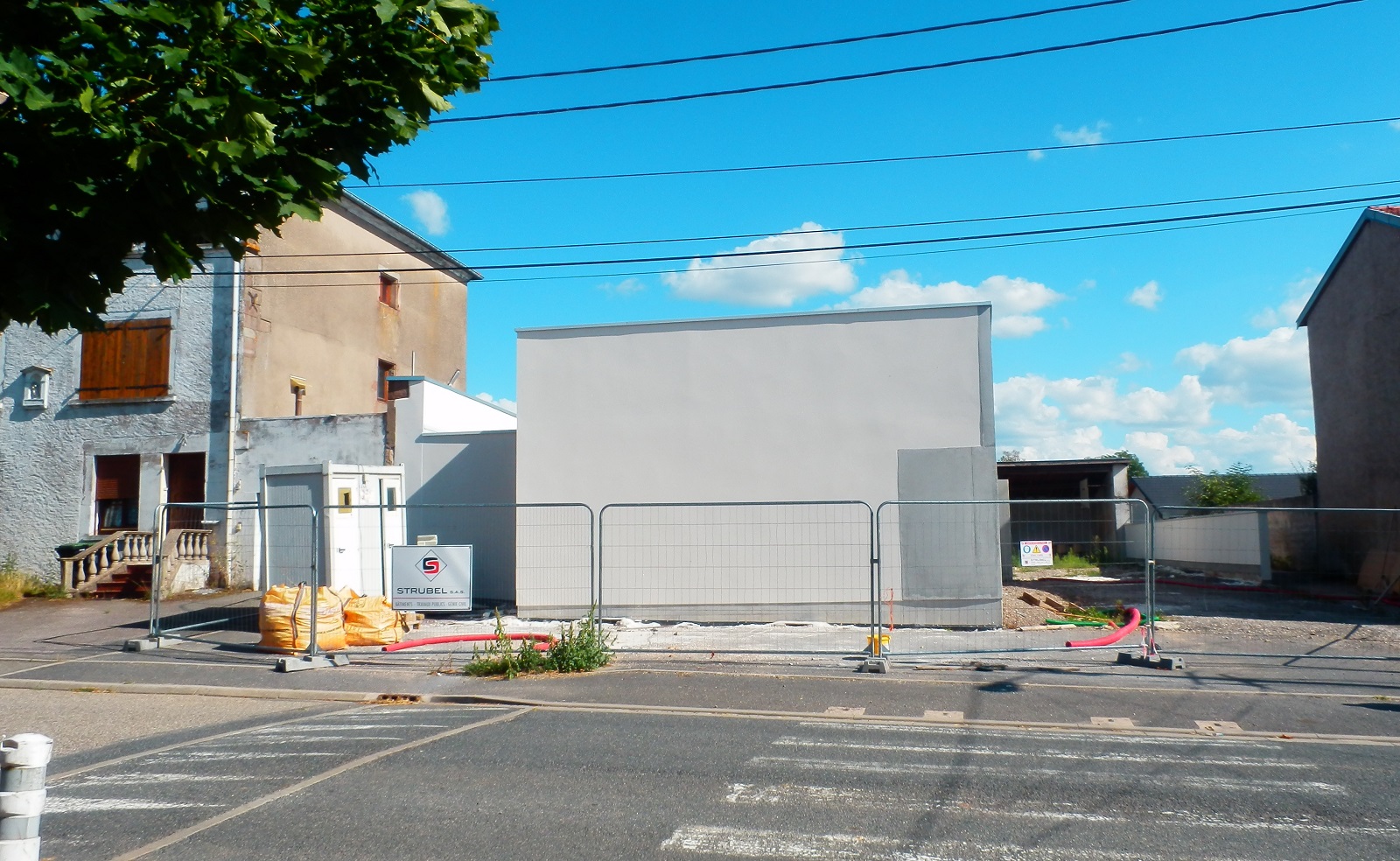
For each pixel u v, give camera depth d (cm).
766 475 1499
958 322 1465
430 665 1177
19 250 435
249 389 2161
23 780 401
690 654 1196
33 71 393
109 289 463
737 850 510
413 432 1933
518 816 571
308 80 442
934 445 1452
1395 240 2019
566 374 1577
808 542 1467
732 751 738
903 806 586
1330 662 1109
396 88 475
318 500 1541
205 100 405
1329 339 2333
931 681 1019
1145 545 1130
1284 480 4031
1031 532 1452
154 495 2131
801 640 1303
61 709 982
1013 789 621
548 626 1477
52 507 2191
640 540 1518
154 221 453
